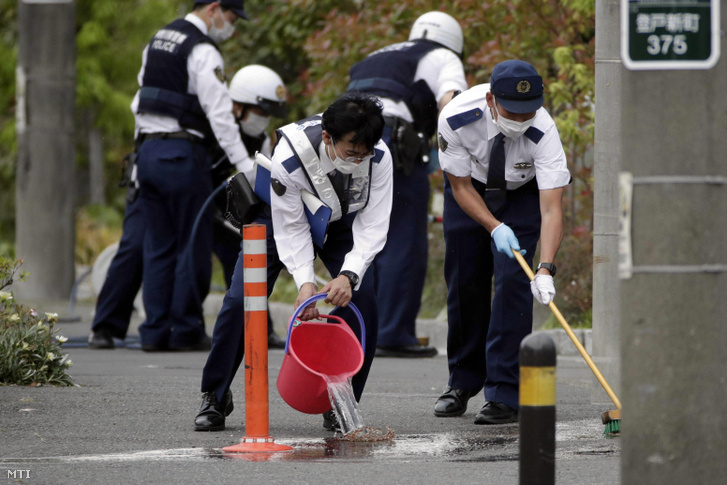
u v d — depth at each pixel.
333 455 11.63
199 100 21.97
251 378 11.88
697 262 7.33
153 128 22.14
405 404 15.70
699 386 7.34
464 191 13.82
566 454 11.62
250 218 12.98
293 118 38.28
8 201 65.50
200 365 20.27
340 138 11.84
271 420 14.26
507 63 12.98
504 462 11.21
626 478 7.50
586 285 23.52
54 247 38.59
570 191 24.91
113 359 21.28
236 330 12.91
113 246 29.11
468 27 26.27
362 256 12.48
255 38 38.69
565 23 24.39
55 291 38.59
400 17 28.84
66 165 38.75
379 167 12.52
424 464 11.09
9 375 16.55
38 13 38.22
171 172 21.95
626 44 7.42
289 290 32.31
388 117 20.38
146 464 11.04
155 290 22.69
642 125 7.39
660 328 7.37
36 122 38.34
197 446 12.16
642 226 7.39
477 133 13.52
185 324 22.67
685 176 7.33
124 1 68.31
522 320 13.90
